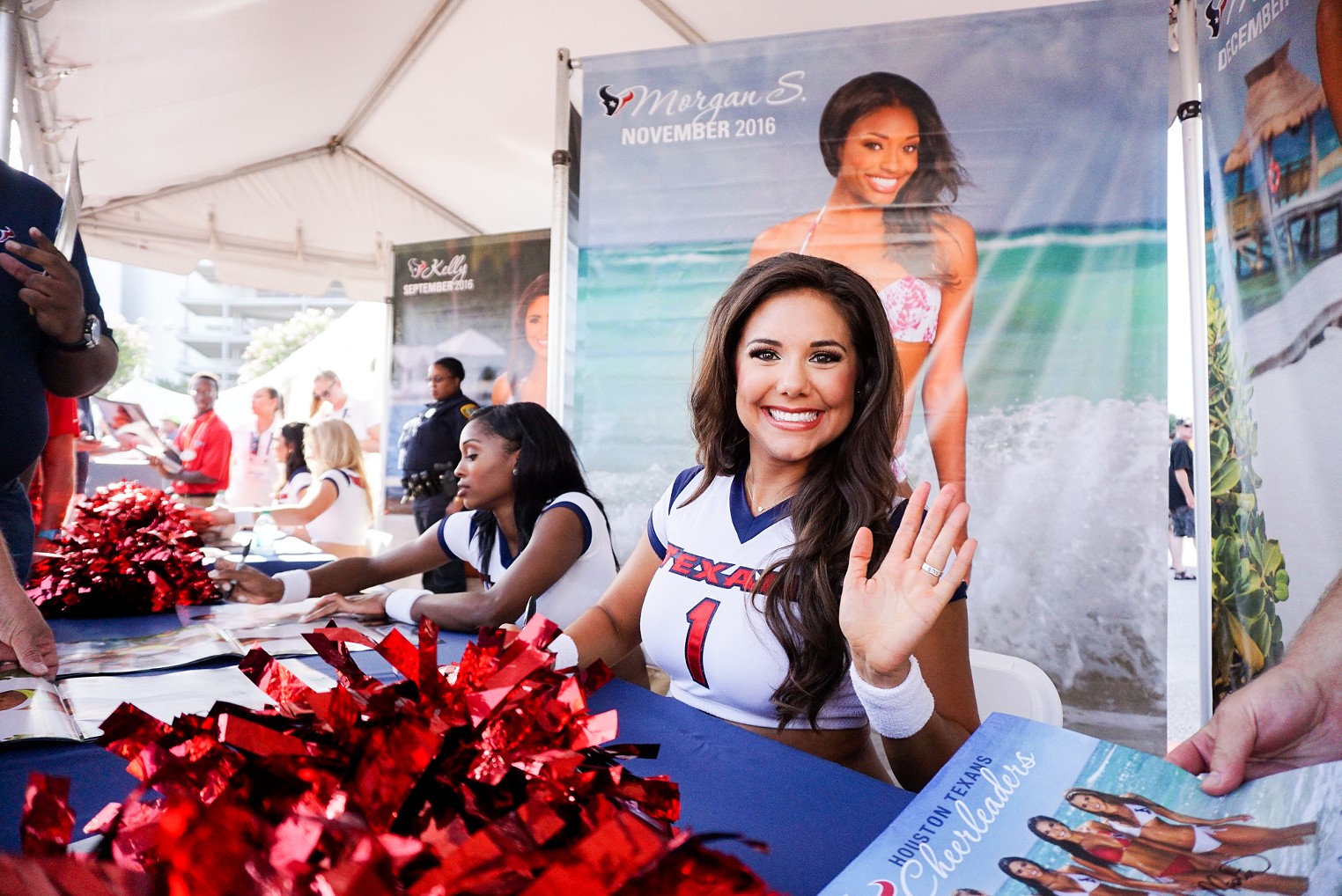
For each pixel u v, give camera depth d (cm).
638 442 257
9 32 238
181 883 31
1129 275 229
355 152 494
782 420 118
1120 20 227
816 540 113
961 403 239
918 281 240
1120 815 54
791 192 247
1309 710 65
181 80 335
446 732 46
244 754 46
